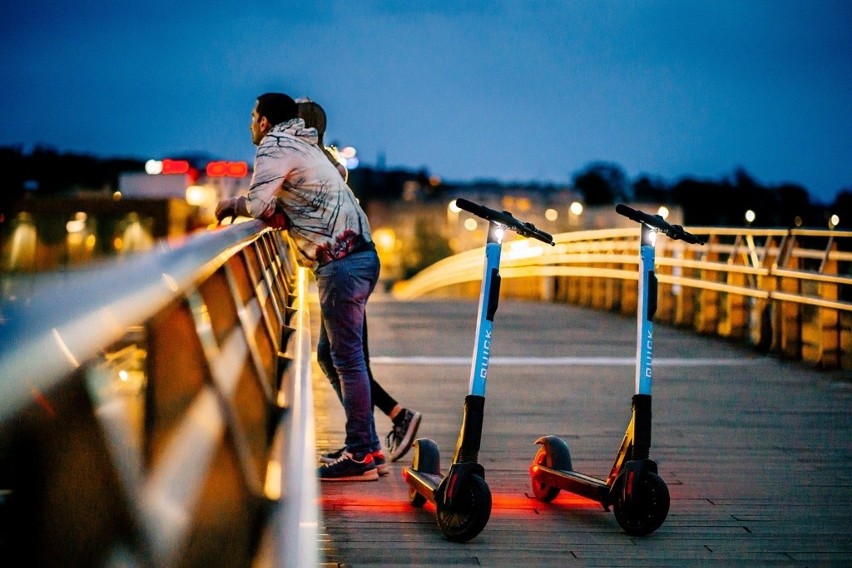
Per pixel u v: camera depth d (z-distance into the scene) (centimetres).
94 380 85
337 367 506
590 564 381
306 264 497
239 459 173
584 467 567
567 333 1363
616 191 12294
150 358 174
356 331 502
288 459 202
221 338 272
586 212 12212
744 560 389
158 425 171
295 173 482
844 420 729
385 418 711
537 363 1038
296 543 149
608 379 929
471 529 397
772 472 557
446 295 3403
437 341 1224
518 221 398
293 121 488
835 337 1000
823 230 1035
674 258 1484
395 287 7775
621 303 1742
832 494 506
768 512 468
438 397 809
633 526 419
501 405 777
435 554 389
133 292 95
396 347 1159
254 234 367
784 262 1107
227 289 289
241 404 230
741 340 1248
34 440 69
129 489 90
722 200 9494
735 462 584
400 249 11619
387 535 414
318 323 1312
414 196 13162
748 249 1210
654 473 418
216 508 170
